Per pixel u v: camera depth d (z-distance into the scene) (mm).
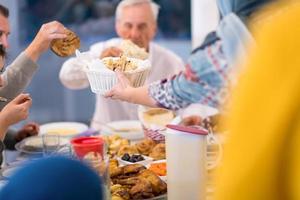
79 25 4840
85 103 5078
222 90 1158
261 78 680
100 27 4805
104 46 2795
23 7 4684
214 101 1232
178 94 1323
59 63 5008
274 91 671
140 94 1467
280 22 690
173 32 4750
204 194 1396
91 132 2412
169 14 4734
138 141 2217
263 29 714
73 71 2680
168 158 1412
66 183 701
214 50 1186
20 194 688
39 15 4727
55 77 5078
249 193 672
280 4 771
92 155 1544
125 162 1836
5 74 2250
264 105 674
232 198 678
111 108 2969
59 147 1942
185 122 2105
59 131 2426
